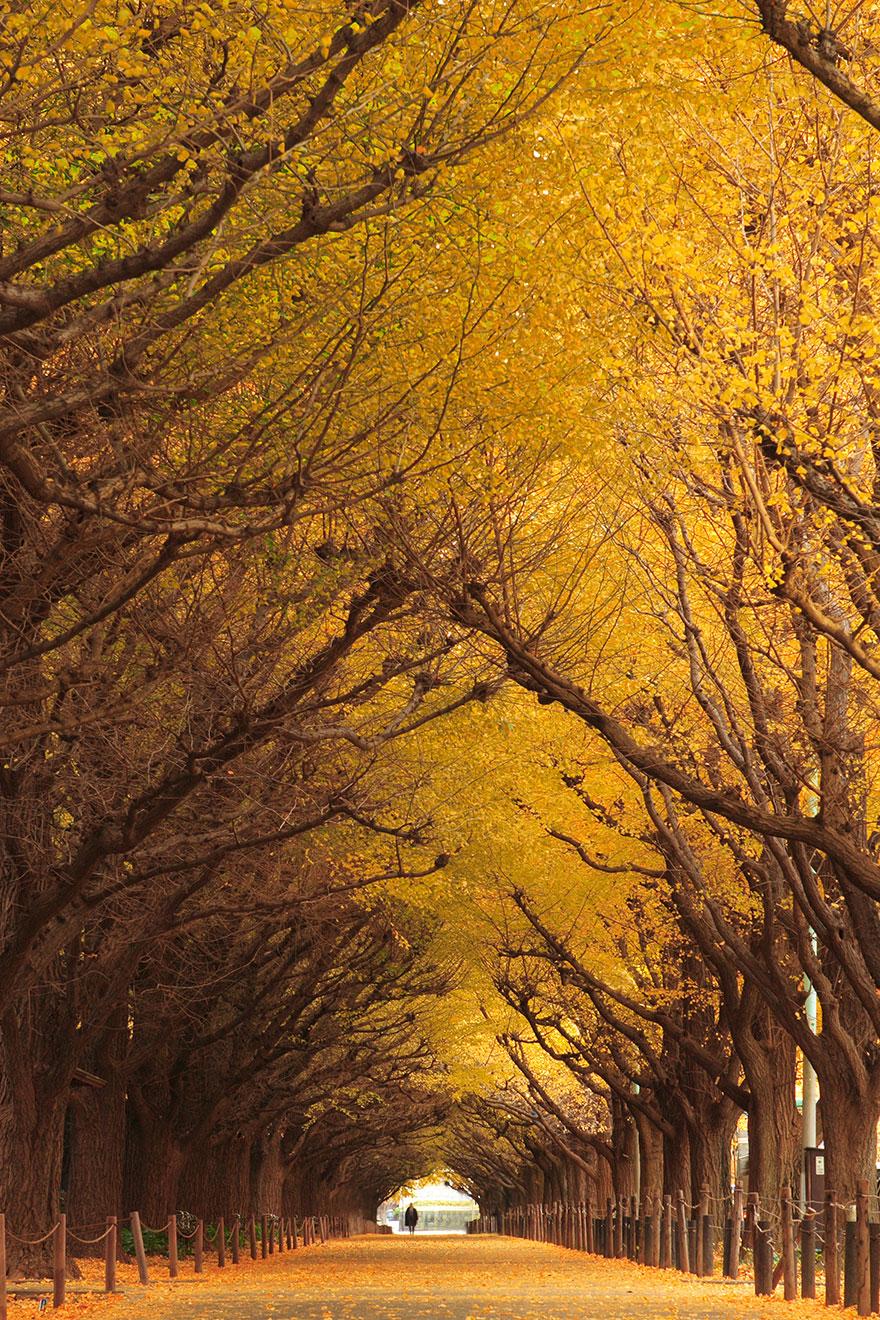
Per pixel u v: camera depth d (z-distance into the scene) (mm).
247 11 11883
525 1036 62750
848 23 14508
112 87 12688
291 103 12734
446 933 42812
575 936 37438
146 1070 41281
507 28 12781
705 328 15305
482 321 15258
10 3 11609
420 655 22109
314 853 32000
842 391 15430
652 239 15367
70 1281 27859
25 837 23656
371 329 14727
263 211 13438
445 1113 80500
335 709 25453
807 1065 37656
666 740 24391
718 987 35312
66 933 24469
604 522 21047
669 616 22938
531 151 14320
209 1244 48312
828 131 16078
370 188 12469
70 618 20359
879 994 23656
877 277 14422
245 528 14867
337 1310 22328
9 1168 26984
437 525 18656
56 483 13922
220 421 15906
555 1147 71000
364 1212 160625
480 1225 149375
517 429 16281
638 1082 40969
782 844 23953
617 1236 43062
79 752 22391
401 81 12867
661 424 17078
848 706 21469
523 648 19266
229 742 19938
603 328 16281
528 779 30344
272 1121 58344
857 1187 24688
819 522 16547
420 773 27844
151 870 24484
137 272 11570
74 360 15531
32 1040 27500
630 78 13609
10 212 13797
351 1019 51531
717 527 19031
